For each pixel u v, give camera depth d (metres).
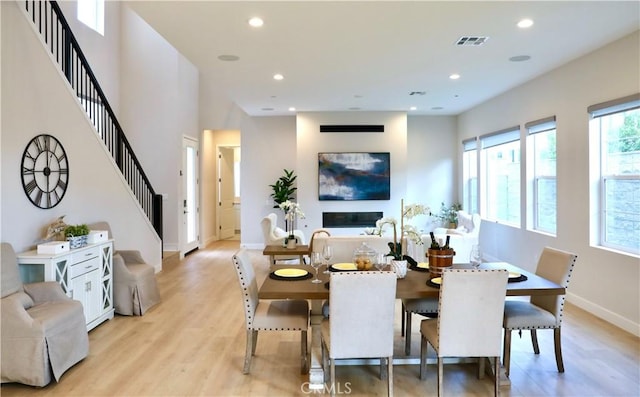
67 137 4.21
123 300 4.43
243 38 4.01
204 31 3.83
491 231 7.09
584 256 4.56
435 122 8.85
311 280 3.05
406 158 8.30
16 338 2.82
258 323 3.06
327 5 3.29
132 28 7.74
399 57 4.64
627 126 4.09
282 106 7.67
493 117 6.97
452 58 4.68
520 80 5.72
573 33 3.90
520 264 6.07
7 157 3.41
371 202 8.36
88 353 3.36
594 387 2.85
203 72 5.26
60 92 4.10
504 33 3.90
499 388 2.71
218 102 8.99
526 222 5.89
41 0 4.32
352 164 8.28
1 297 2.99
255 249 8.91
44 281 3.36
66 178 4.19
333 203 8.34
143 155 7.78
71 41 4.54
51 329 2.88
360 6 3.30
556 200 5.11
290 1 3.21
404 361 3.30
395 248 3.15
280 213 8.93
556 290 2.76
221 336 3.84
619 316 4.01
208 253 8.43
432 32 3.88
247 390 2.85
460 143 8.63
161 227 6.72
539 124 5.47
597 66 4.35
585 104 4.55
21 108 3.55
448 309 2.59
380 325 2.58
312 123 8.30
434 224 8.81
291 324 3.05
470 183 8.27
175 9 3.34
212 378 3.01
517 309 3.10
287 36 3.96
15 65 3.48
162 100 7.74
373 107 7.80
